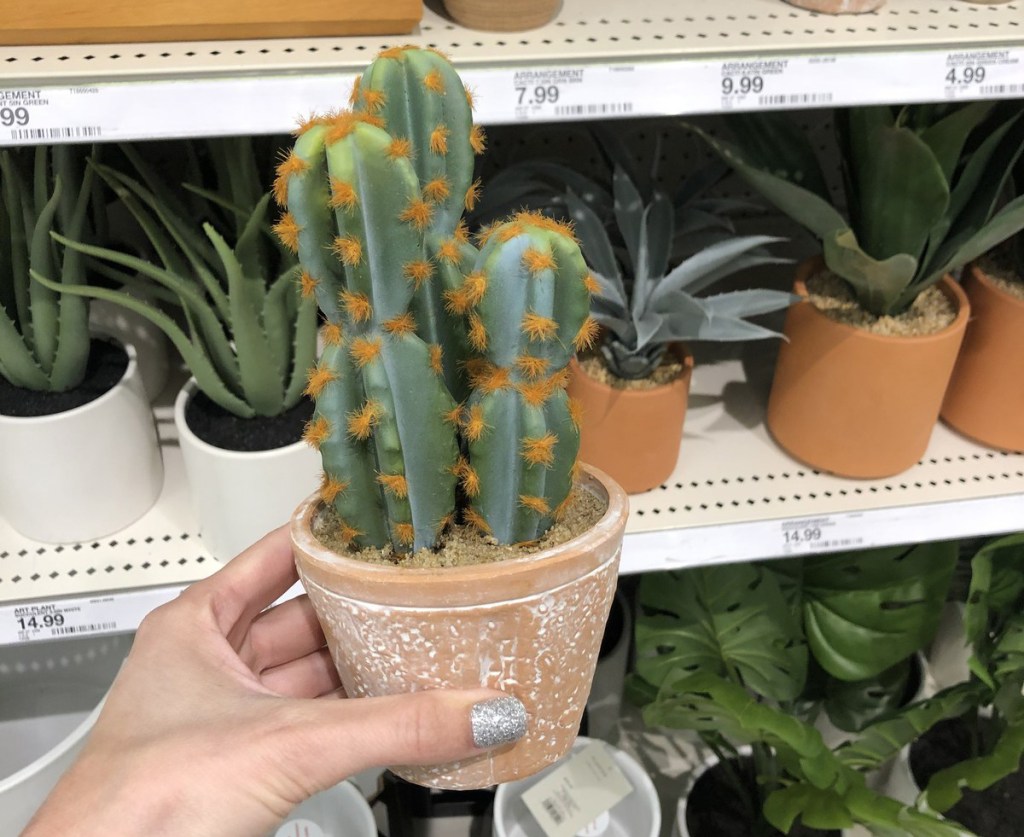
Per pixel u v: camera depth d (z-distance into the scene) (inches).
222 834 17.8
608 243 29.9
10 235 28.8
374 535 18.0
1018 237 33.4
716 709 32.1
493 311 15.2
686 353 31.4
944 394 34.3
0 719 38.8
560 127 37.6
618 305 29.3
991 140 29.5
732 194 42.3
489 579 15.9
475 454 16.9
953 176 32.3
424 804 41.2
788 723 30.6
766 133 32.2
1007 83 26.0
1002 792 37.7
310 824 34.9
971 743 38.7
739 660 38.9
